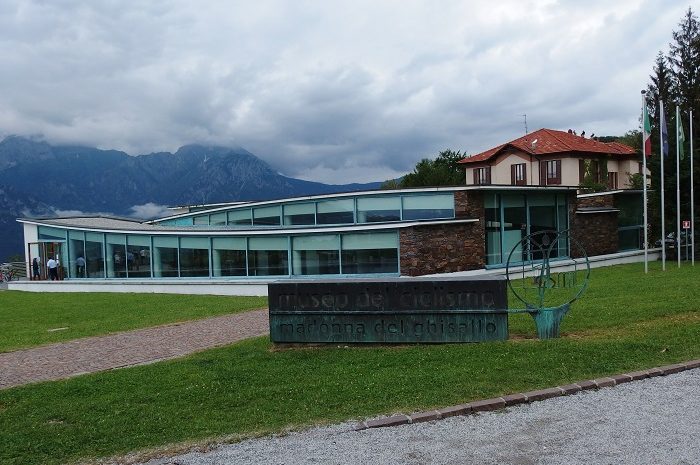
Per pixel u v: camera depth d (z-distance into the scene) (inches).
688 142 1496.1
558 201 1318.9
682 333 492.7
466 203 1145.4
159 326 729.6
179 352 553.0
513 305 706.2
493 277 513.0
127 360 529.7
